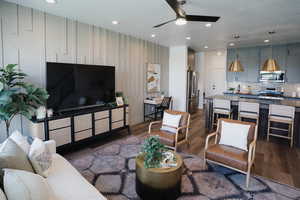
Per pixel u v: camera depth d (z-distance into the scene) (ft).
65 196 4.76
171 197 6.39
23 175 4.03
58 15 11.02
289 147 11.92
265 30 13.93
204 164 8.89
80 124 10.94
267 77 20.27
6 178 3.91
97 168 8.84
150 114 19.35
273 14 10.61
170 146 10.07
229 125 9.09
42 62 10.53
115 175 8.25
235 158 7.68
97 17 11.36
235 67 15.38
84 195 4.87
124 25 13.00
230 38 16.69
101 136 12.38
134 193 7.04
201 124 17.83
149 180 6.31
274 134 13.00
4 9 9.02
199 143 12.55
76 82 11.45
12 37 9.35
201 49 23.21
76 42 12.12
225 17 11.09
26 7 9.73
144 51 18.06
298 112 12.17
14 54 9.46
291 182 7.88
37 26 10.22
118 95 14.56
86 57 12.78
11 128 9.57
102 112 12.25
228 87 24.04
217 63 26.58
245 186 7.55
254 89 22.34
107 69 13.47
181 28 13.55
